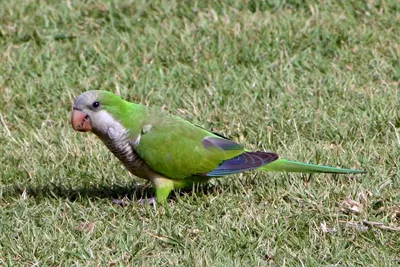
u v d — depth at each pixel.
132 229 9.00
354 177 10.15
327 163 10.60
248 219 9.20
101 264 8.41
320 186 10.02
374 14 14.96
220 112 12.06
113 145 9.60
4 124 12.00
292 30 14.37
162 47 14.22
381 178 10.10
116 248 8.70
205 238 8.85
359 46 13.98
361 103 12.12
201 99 12.57
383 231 9.00
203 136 9.84
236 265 8.28
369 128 11.44
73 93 12.87
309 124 11.64
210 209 9.55
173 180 9.81
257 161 9.71
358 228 8.99
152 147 9.58
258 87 12.77
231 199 9.80
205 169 9.73
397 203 9.52
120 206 9.77
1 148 11.48
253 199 9.78
